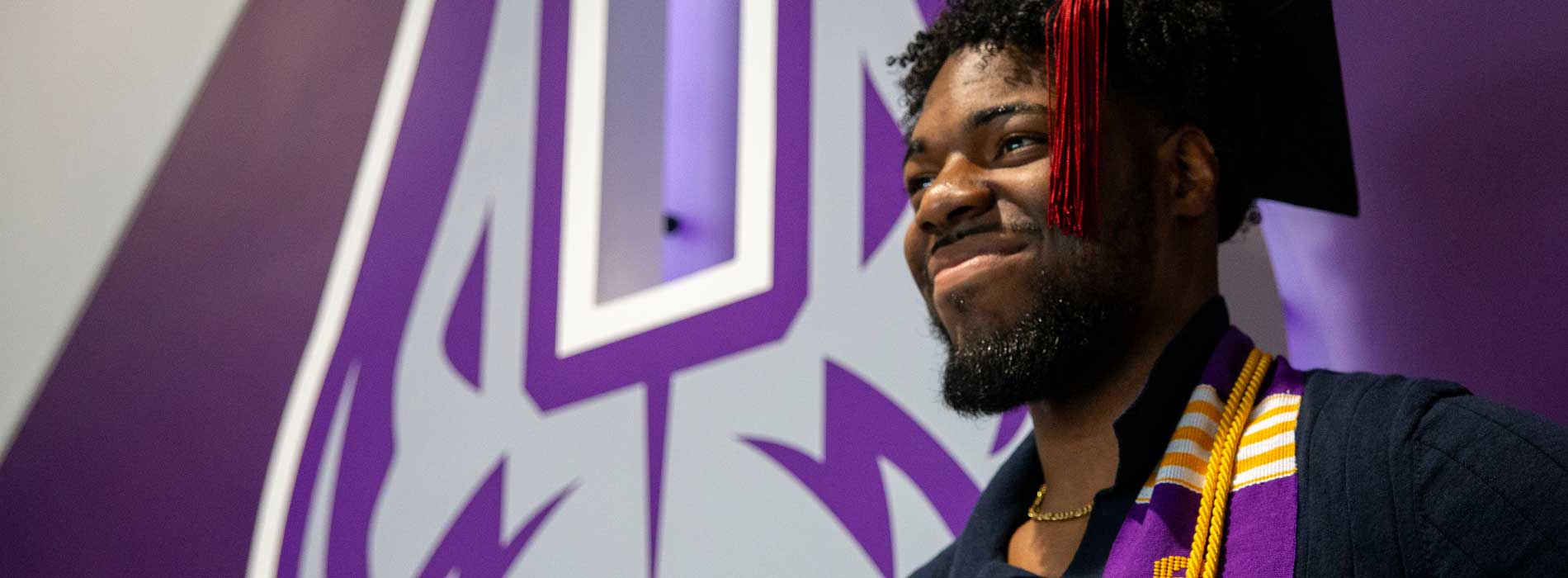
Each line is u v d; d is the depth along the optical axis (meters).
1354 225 1.30
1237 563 0.79
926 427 1.42
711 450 1.57
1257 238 1.33
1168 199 0.97
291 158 2.23
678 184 1.82
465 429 1.81
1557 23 1.19
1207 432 0.88
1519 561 0.71
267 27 2.38
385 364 1.94
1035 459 1.01
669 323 1.66
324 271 2.09
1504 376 1.18
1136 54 0.97
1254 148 1.04
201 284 2.28
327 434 1.97
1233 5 1.04
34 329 2.52
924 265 1.00
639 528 1.60
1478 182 1.22
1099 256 0.92
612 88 1.85
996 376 0.91
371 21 2.20
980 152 0.97
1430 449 0.76
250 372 2.13
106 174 2.54
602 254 1.77
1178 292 0.95
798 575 1.46
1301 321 1.32
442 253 1.94
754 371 1.57
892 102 1.54
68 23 2.77
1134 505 0.87
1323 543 0.77
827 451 1.48
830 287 1.53
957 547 1.00
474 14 2.05
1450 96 1.25
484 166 1.94
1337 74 1.07
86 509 2.29
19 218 2.66
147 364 2.31
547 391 1.74
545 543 1.67
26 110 2.76
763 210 1.61
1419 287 1.25
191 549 2.10
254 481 2.05
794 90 1.63
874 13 1.59
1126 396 0.93
